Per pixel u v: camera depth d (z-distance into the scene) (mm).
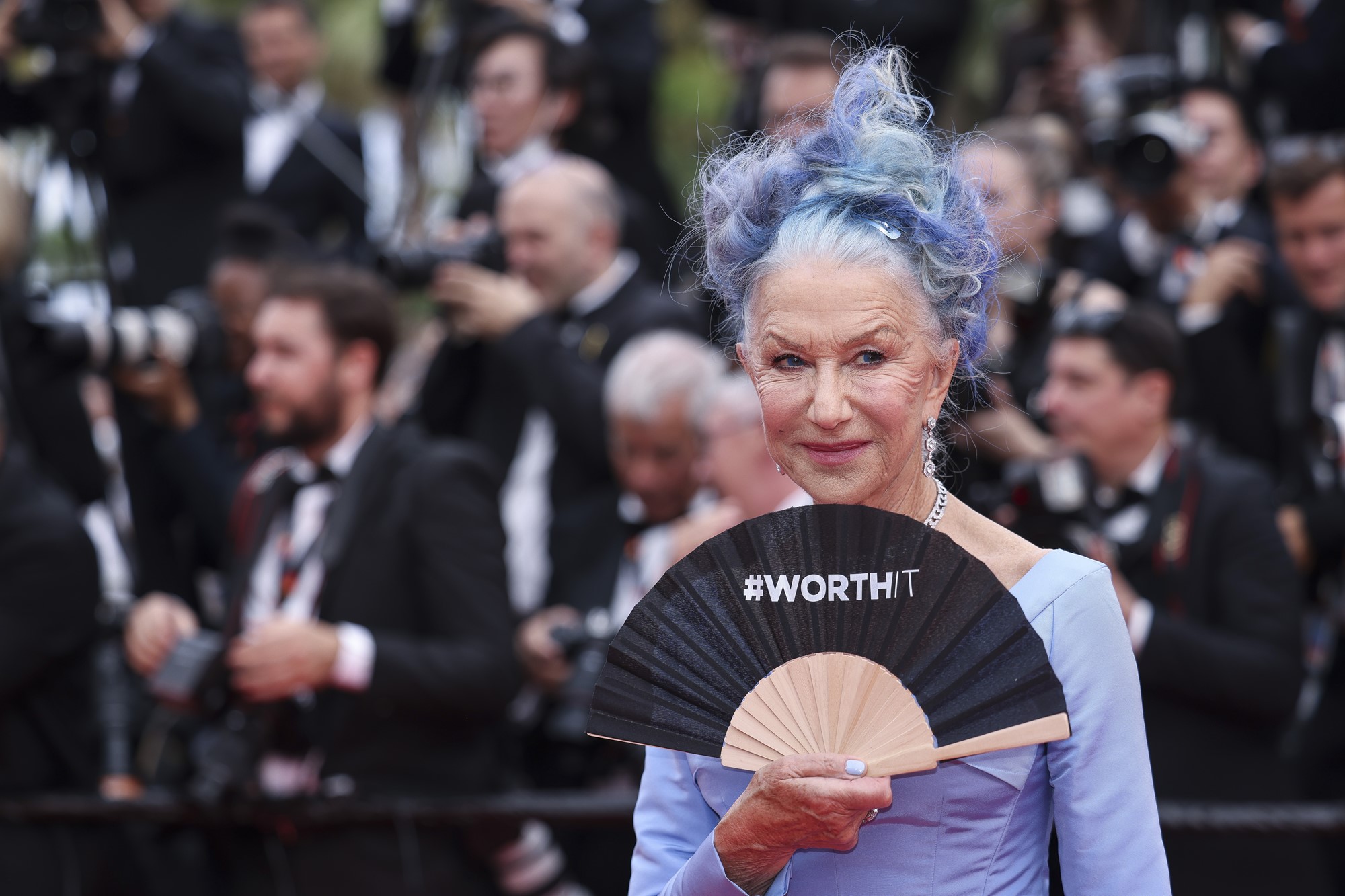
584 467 14172
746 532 5508
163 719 14680
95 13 15523
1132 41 18672
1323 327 14469
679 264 15680
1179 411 12898
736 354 5836
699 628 5469
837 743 5262
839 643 5328
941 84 19312
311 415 12250
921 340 5480
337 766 11648
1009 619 5289
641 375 13008
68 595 12656
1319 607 14156
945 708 5227
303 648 11070
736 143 6262
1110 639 5555
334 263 14758
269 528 12312
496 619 11734
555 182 15047
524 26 17406
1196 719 11367
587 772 13305
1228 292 14969
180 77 18391
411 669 11234
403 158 18766
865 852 5547
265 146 20391
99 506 15336
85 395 16078
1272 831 10984
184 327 15414
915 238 5469
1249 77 17797
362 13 26891
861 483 5492
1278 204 14562
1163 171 14906
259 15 20984
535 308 14391
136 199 18594
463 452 12078
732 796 5758
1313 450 13812
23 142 17047
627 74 19047
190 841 13078
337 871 11523
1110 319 11781
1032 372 12922
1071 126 17469
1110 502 11891
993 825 5535
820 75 16172
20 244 15570
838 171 5582
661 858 5883
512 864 12250
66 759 12742
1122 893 5406
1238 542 11555
